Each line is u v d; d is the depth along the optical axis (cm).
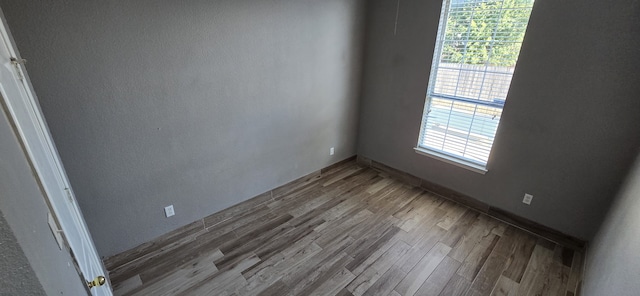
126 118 184
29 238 44
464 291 188
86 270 94
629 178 176
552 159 226
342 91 331
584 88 200
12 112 58
